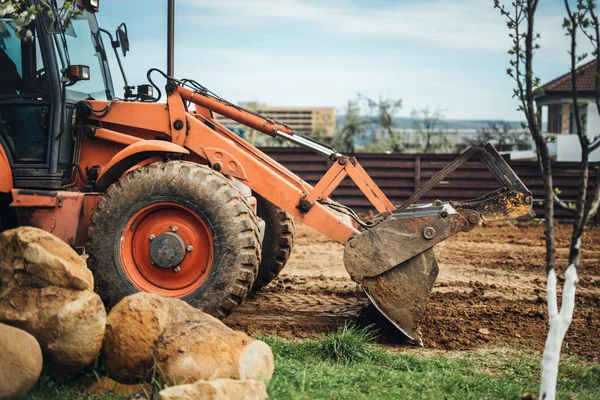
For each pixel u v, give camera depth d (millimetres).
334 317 6621
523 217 5902
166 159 6027
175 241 5656
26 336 3844
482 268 9664
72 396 4039
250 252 5609
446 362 5207
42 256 4004
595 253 11141
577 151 26969
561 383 4797
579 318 6781
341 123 26750
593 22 3924
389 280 5723
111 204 5664
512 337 6074
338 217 6027
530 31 3947
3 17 6000
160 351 4027
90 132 6203
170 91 6188
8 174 5930
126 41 7156
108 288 5652
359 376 4695
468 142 28891
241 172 6027
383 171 15312
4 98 5980
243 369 4012
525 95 3998
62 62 6066
